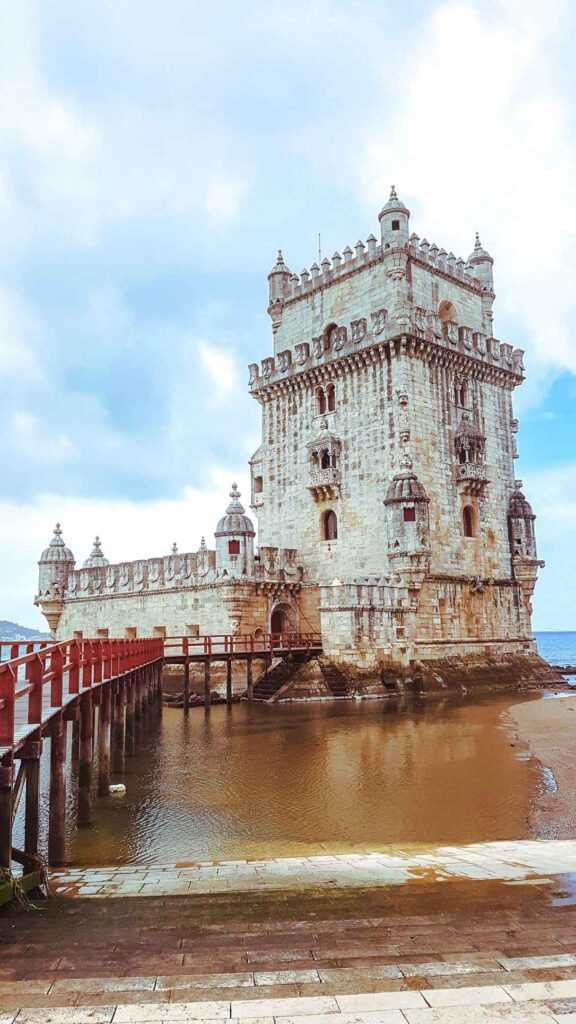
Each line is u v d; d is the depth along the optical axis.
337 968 7.67
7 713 12.51
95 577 62.78
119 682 26.31
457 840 16.88
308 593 53.66
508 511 56.44
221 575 49.59
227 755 27.83
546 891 11.30
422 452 50.00
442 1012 6.52
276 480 57.41
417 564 47.16
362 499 51.19
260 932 9.23
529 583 55.94
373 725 33.88
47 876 13.73
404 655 47.03
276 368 57.88
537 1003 6.68
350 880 12.73
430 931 9.05
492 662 51.91
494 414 56.50
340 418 53.19
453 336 53.22
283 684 45.12
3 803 12.25
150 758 27.95
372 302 53.53
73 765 25.91
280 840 17.23
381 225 52.91
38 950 8.55
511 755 26.34
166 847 17.00
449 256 56.72
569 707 39.16
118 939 9.00
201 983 7.30
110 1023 6.40
